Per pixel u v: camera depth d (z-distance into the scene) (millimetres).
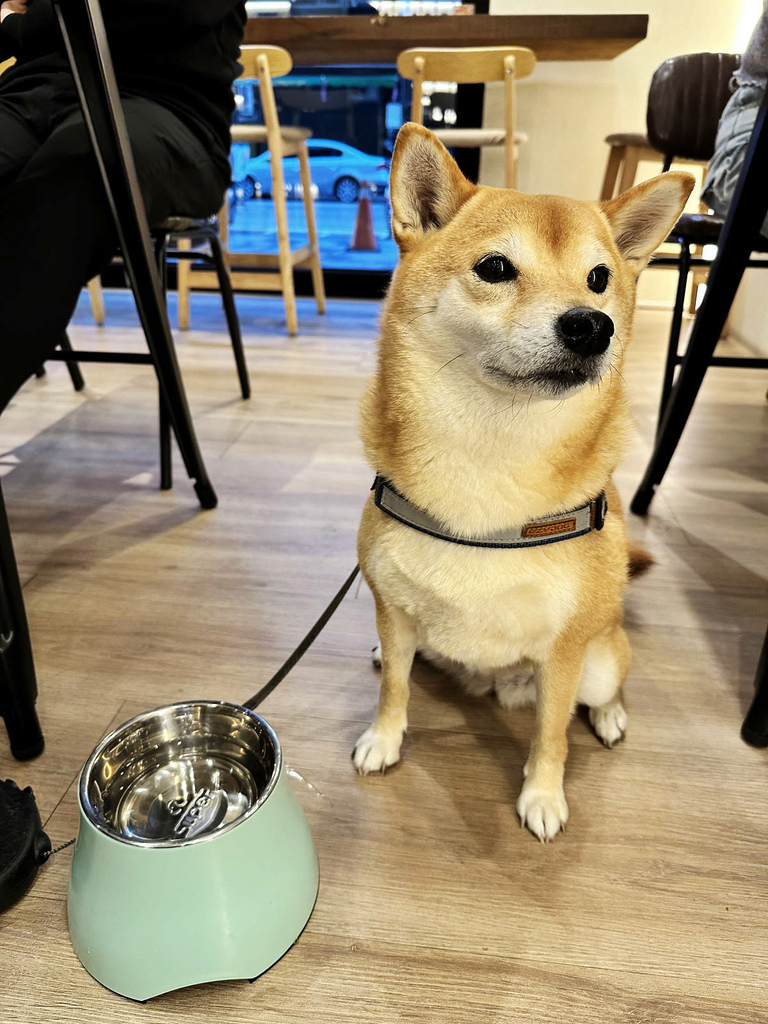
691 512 2031
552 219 962
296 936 909
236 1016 838
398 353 998
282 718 1287
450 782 1168
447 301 958
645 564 1452
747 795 1145
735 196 1579
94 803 901
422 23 3393
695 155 2521
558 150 4168
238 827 815
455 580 989
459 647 1081
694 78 2436
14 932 923
